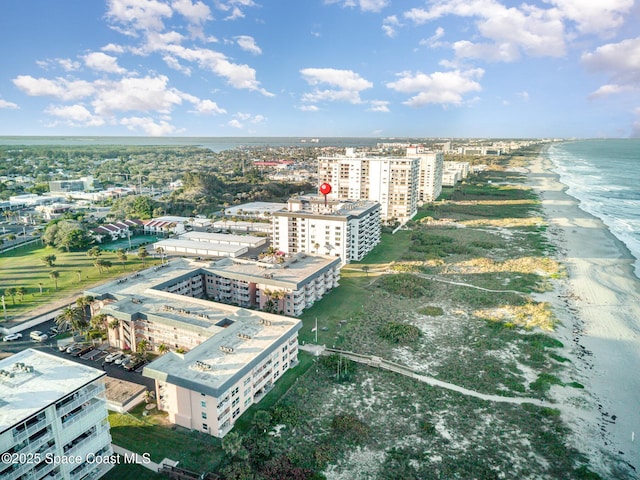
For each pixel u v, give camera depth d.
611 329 126.62
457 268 184.38
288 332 101.56
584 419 86.81
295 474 70.94
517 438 81.25
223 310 112.25
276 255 160.38
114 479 70.06
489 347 115.31
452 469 73.38
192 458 74.88
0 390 64.00
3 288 156.00
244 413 87.25
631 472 73.31
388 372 102.94
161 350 102.00
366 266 186.88
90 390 67.94
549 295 152.62
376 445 79.12
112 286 128.50
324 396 93.62
